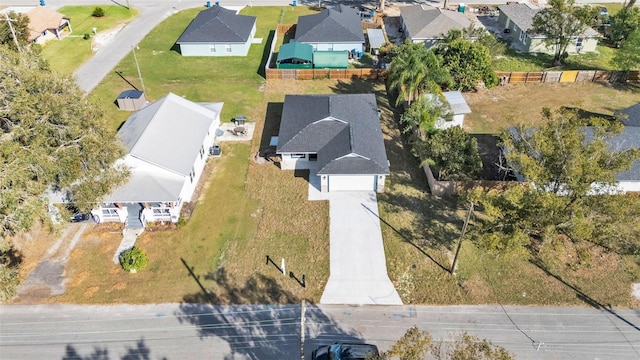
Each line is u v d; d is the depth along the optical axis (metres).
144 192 31.56
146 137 34.25
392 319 26.67
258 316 26.86
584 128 36.25
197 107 39.97
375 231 32.44
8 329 26.08
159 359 24.64
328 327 26.23
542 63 55.28
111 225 32.78
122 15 68.94
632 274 29.23
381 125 43.97
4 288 24.53
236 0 76.38
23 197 25.98
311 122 39.06
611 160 28.05
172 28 65.06
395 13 70.88
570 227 26.97
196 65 55.00
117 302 27.62
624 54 49.91
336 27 57.56
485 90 50.31
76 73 52.47
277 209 34.41
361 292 28.28
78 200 29.08
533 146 30.03
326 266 29.95
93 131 29.80
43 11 60.47
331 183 35.53
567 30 52.75
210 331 26.05
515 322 26.45
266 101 47.94
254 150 40.75
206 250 31.08
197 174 36.84
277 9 72.88
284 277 29.20
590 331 25.95
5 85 26.64
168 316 26.86
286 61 52.59
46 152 27.44
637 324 26.31
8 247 28.64
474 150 34.78
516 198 26.30
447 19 58.06
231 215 33.88
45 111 27.36
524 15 61.50
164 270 29.64
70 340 25.56
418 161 39.28
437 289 28.44
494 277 29.14
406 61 42.41
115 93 48.56
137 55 57.00
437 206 34.56
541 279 28.97
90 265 29.91
